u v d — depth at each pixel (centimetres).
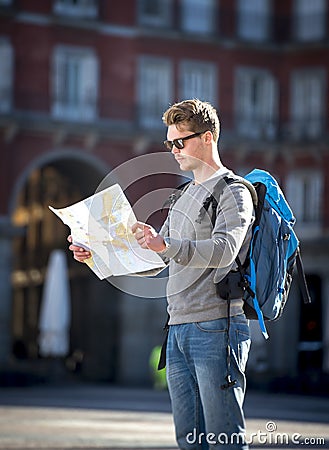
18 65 7981
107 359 8462
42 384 7131
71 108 8138
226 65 8738
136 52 8388
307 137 8738
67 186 9619
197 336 1148
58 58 8106
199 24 8631
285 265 1190
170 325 1176
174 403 1182
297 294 8581
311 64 8850
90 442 2862
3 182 7869
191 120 1156
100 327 8594
